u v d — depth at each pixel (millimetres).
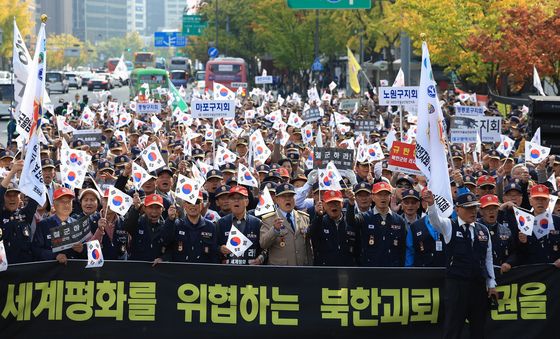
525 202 17109
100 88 115312
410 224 15148
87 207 15008
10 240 14609
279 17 87438
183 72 118250
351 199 14742
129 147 28750
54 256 14484
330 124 31500
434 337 14328
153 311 14234
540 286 14500
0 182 15414
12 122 38625
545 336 14469
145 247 14562
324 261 14727
